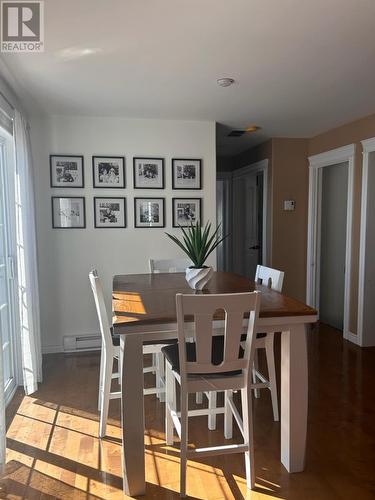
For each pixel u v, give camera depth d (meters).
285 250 4.88
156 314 1.85
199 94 3.06
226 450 1.83
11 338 3.00
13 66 2.44
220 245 6.74
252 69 2.55
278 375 3.17
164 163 3.89
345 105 3.39
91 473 1.98
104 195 3.81
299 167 4.83
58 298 3.80
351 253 4.04
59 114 3.62
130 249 3.90
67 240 3.78
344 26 1.99
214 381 1.81
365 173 3.78
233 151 5.78
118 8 1.78
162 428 2.40
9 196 2.96
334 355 3.65
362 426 2.41
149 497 1.81
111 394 2.31
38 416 2.56
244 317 1.88
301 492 1.84
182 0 1.72
